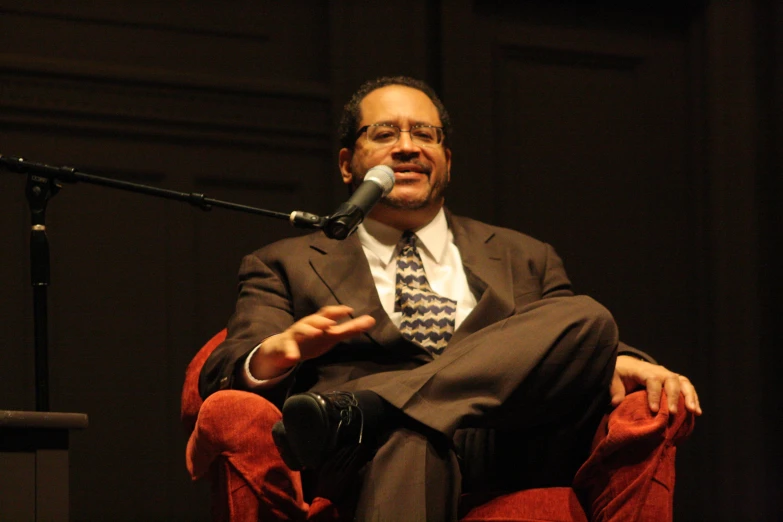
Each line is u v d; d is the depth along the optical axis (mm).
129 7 10273
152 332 9875
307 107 10773
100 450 9539
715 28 12133
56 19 9969
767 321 11867
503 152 11469
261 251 7355
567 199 11656
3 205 9500
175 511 9742
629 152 12008
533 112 11680
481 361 5570
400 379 5527
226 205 5641
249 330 6590
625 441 5320
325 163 10820
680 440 5574
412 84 7926
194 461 5629
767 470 11633
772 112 12055
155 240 10016
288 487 5387
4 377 9320
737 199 11922
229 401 5465
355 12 10930
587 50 11984
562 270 7480
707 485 11633
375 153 7441
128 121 10070
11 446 4891
